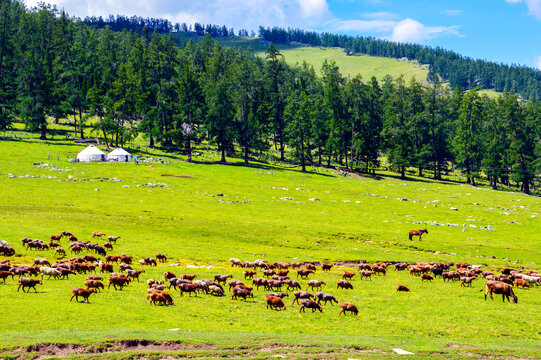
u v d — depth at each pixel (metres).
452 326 25.25
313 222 70.25
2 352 17.30
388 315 27.27
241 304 28.36
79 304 25.52
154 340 19.33
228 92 133.00
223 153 127.94
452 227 73.19
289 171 127.81
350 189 108.94
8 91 131.62
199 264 42.28
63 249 41.09
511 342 22.25
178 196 82.81
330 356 17.72
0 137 118.88
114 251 44.47
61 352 17.77
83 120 129.75
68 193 76.31
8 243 42.41
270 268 41.31
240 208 77.25
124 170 103.31
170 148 136.88
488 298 32.88
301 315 26.53
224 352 18.30
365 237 61.78
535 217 85.56
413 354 18.48
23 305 24.19
